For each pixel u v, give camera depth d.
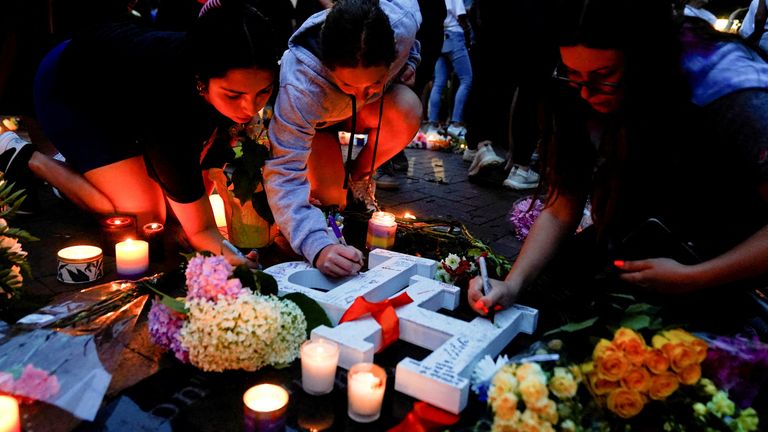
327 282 2.06
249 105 1.84
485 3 4.29
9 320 1.65
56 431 1.23
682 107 1.42
